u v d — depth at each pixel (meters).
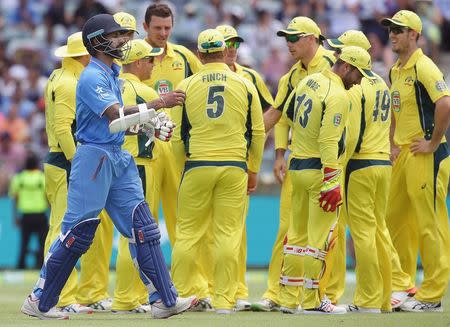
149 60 33.53
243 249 35.03
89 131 27.98
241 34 73.75
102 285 35.31
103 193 27.97
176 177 35.12
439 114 33.31
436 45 72.75
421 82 33.78
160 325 27.75
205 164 31.83
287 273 32.78
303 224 32.31
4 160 62.25
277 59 71.19
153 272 28.38
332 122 30.33
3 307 35.69
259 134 32.47
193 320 29.31
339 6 75.75
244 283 35.22
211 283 35.38
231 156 31.92
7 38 75.69
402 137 34.59
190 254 32.44
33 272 56.47
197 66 37.44
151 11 36.50
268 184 60.16
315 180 31.20
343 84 31.23
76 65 33.78
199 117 31.91
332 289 33.88
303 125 31.28
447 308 35.09
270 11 76.19
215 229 32.25
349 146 31.58
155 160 33.97
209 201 32.31
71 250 28.27
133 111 27.27
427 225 34.19
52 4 76.62
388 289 33.00
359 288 32.53
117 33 27.86
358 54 30.92
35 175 56.59
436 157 34.12
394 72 34.94
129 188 28.41
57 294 28.91
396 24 33.94
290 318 30.12
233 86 31.94
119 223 28.56
